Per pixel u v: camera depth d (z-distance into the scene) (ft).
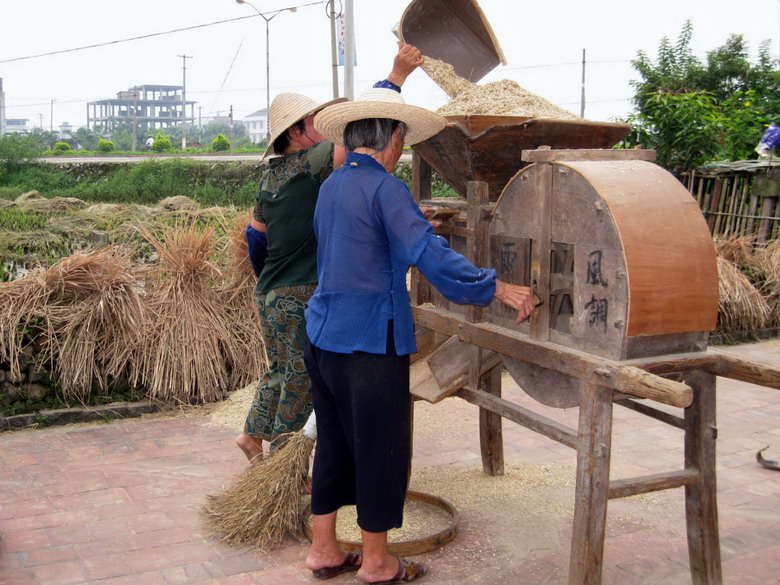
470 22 10.87
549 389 8.57
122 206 43.09
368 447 8.60
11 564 9.39
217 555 9.80
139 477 12.26
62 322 15.53
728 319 22.36
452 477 12.41
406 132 8.99
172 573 9.29
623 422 15.17
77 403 15.35
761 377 7.75
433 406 16.31
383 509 8.73
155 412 15.62
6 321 14.94
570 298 9.11
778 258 24.08
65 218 35.91
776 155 27.35
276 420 11.18
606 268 7.51
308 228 10.63
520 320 8.39
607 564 9.62
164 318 16.39
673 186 7.83
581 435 7.74
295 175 10.53
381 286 8.40
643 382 6.95
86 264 16.20
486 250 9.52
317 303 8.73
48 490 11.69
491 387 11.94
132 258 19.13
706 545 8.58
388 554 9.50
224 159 107.45
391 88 10.00
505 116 8.92
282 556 9.84
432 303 10.93
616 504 11.42
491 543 10.11
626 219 7.34
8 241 27.68
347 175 8.54
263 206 10.87
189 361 16.03
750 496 11.78
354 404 8.49
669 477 8.25
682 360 7.75
